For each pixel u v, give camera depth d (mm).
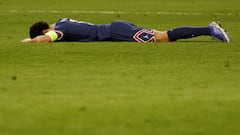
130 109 28047
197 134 25266
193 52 41062
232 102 29250
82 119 26672
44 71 35281
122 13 70750
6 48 41500
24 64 37094
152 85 32250
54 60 38156
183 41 45750
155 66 36750
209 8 76875
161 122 26469
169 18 66750
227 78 33938
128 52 40562
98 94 30406
